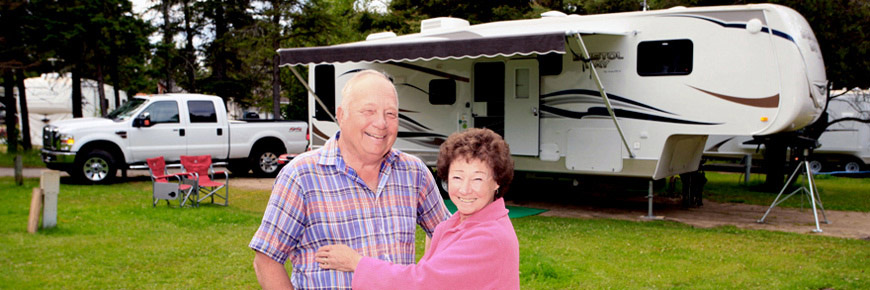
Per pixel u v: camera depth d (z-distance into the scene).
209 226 8.02
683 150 9.30
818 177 15.04
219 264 6.11
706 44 8.30
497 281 2.16
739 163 15.23
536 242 7.10
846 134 15.24
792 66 7.80
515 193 11.30
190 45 21.95
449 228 2.36
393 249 2.44
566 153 9.38
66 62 17.42
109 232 7.49
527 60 9.52
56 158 11.91
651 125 8.73
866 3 11.34
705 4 12.13
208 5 20.64
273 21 21.31
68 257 6.23
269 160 14.02
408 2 19.34
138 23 17.62
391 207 2.49
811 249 6.84
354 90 2.42
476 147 2.24
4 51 16.08
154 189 9.40
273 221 2.33
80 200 10.06
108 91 24.27
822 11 11.09
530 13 17.03
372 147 2.38
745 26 8.06
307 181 2.37
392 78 10.94
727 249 6.82
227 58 22.55
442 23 10.59
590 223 8.41
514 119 9.70
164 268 5.95
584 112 9.20
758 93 8.02
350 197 2.40
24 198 10.13
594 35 9.08
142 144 12.45
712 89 8.30
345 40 26.09
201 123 13.06
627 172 8.95
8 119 19.02
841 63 11.53
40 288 5.22
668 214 9.45
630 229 7.95
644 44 8.71
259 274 2.37
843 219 8.99
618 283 5.53
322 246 2.37
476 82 10.11
